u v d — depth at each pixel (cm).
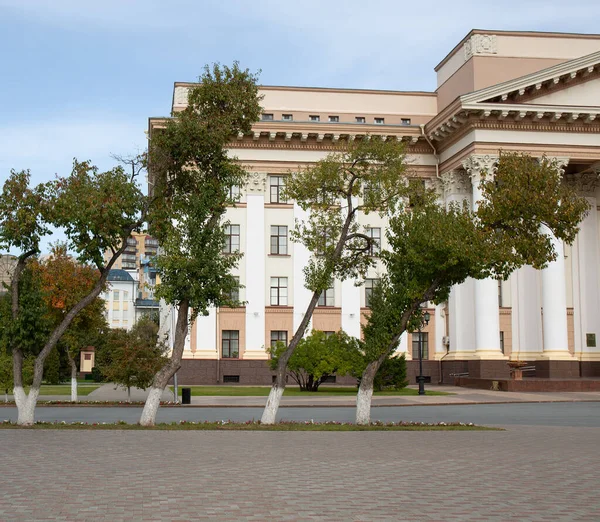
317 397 3581
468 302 4753
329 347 4138
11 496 957
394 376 4056
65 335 3253
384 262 2325
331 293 4872
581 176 4966
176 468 1205
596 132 4450
